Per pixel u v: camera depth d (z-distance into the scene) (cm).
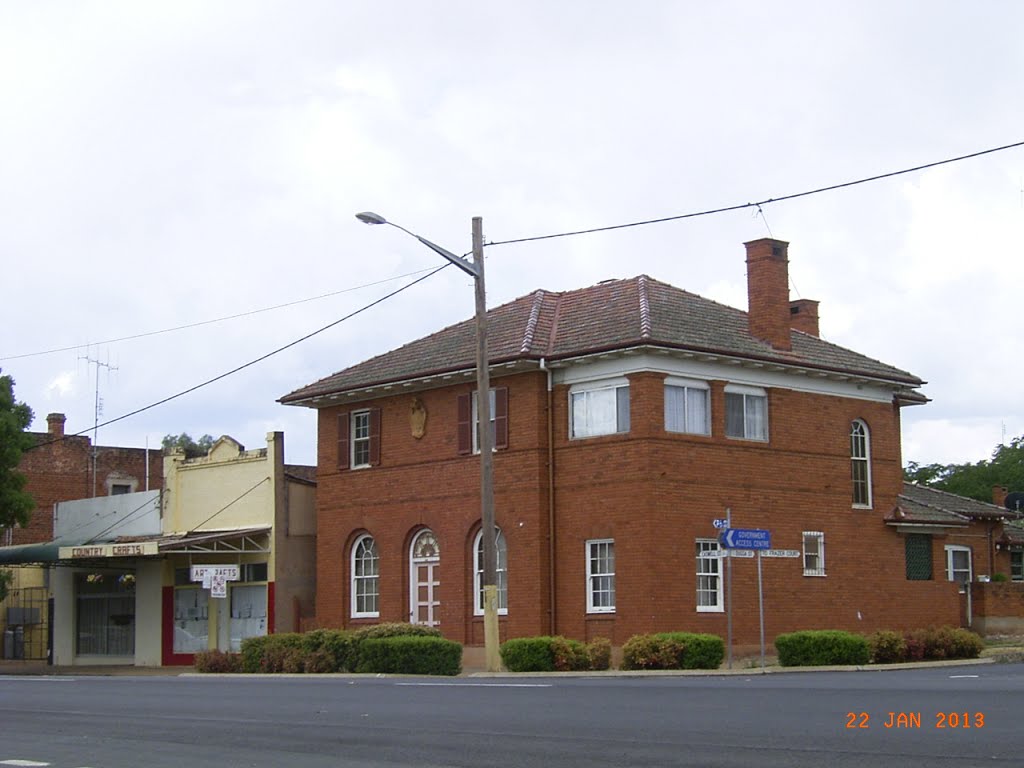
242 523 4256
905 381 3962
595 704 1680
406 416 3922
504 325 3828
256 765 1228
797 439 3712
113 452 5812
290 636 3228
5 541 5391
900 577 3941
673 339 3412
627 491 3372
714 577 3453
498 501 3622
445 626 3728
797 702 1603
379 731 1459
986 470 7562
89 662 4691
